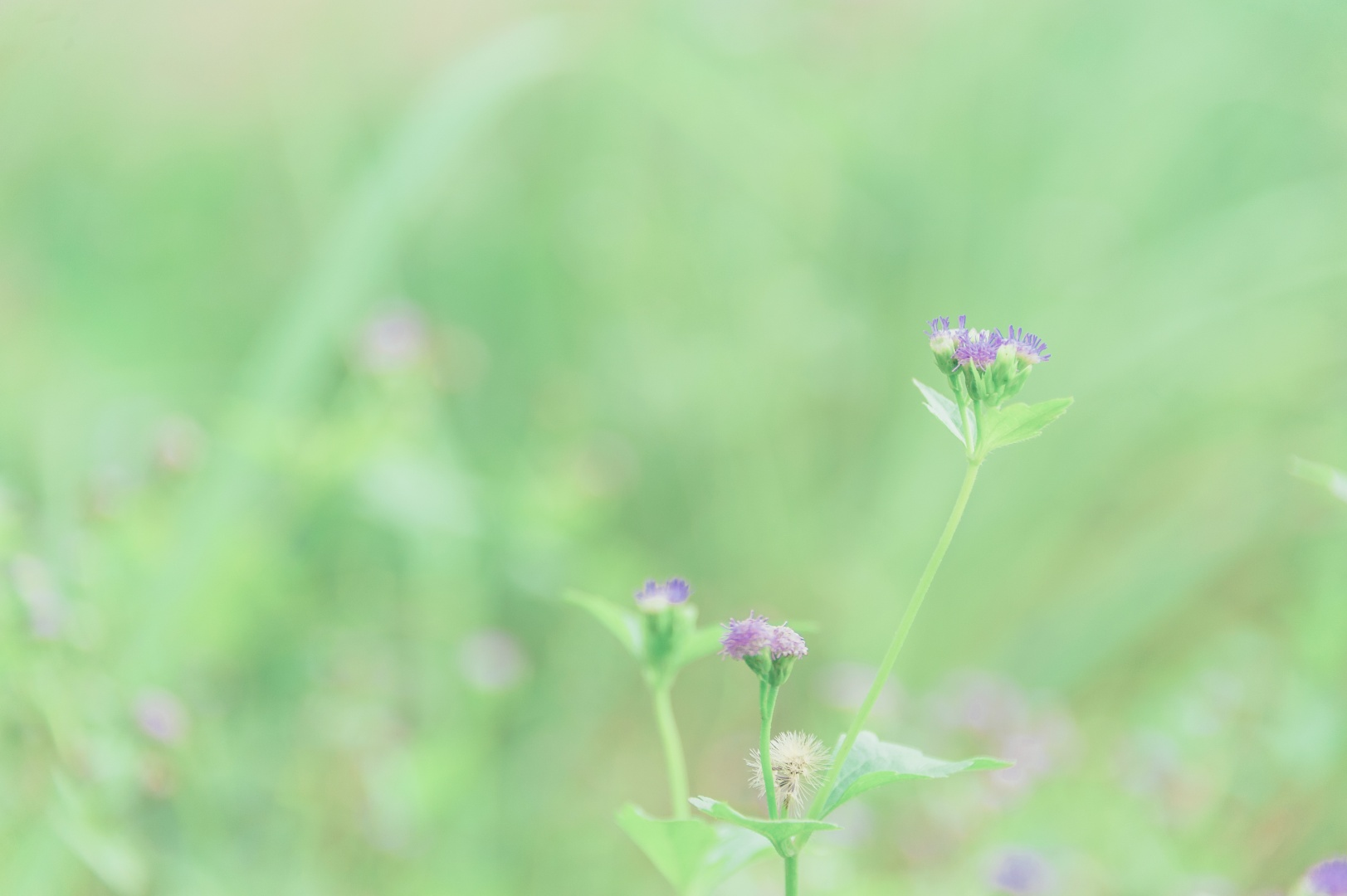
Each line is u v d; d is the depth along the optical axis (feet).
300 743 3.20
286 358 3.47
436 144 3.79
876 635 4.41
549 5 5.53
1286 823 3.08
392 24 5.43
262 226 5.38
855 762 2.21
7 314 4.45
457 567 3.81
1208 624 4.24
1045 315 4.82
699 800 2.17
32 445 3.79
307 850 3.03
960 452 4.63
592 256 5.07
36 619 2.65
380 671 3.46
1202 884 2.86
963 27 5.50
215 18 5.27
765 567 4.58
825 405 4.96
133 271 5.04
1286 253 4.66
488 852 3.38
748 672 4.32
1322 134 5.03
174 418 3.68
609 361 4.88
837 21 5.38
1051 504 4.54
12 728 2.65
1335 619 3.25
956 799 3.23
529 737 3.89
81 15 3.52
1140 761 3.17
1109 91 5.26
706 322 4.92
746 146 5.11
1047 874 2.80
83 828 2.65
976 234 5.09
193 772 2.85
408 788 3.16
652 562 4.57
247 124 5.56
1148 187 5.21
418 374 3.64
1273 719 3.21
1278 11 4.79
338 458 3.45
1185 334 4.38
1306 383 4.50
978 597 4.46
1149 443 4.66
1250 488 4.33
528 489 3.93
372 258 3.61
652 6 5.39
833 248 5.20
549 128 5.39
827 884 2.93
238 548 3.33
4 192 4.48
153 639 2.92
